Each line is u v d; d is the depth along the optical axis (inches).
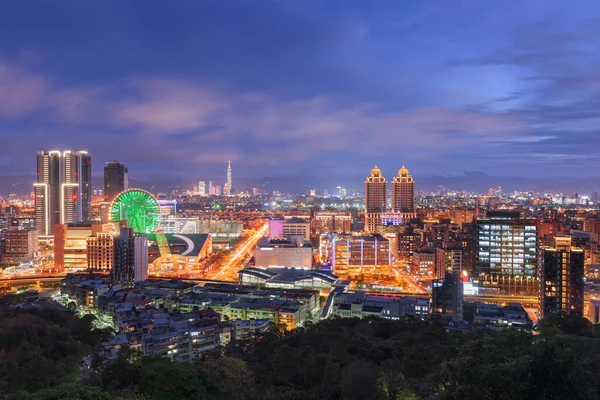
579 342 5989.2
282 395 6250.0
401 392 5064.0
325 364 7106.3
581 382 3565.5
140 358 7283.5
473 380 3855.8
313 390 6446.9
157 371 5861.2
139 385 5856.3
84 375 7618.1
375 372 5551.2
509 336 4281.5
